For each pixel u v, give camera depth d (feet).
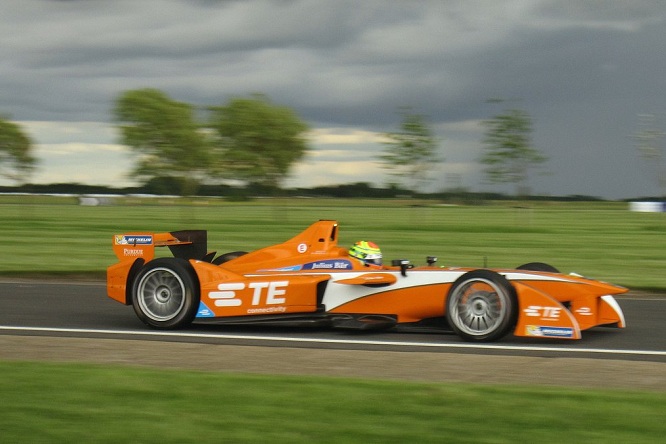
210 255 36.73
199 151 166.71
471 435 16.30
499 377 22.58
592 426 16.89
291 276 31.76
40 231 109.91
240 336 30.22
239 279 31.76
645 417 17.57
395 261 32.14
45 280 52.31
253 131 160.15
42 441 15.87
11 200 387.55
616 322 30.81
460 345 27.96
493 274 28.35
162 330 31.83
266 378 21.35
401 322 30.99
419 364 24.48
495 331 28.09
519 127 151.33
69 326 32.76
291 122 163.12
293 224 138.51
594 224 148.97
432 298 30.14
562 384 21.71
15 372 22.13
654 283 49.08
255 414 17.81
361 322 30.89
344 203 444.96
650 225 145.38
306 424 17.06
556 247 83.66
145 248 33.45
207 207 295.48
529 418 17.48
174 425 16.96
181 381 20.99
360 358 25.50
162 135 162.91
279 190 170.19
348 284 31.24
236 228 121.39
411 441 15.92
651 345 28.17
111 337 29.89
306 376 21.86
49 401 18.88
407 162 147.43
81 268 57.06
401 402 18.81
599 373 23.17
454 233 112.06
